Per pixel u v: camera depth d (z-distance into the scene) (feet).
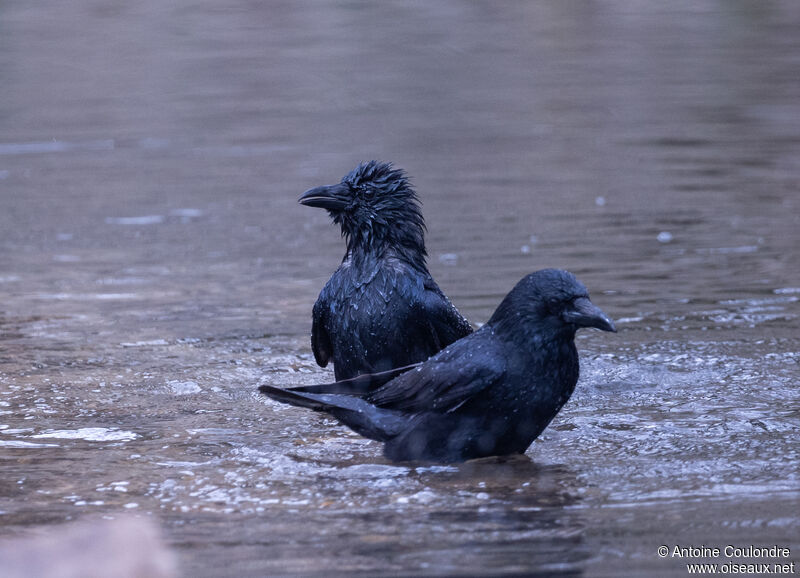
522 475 26.99
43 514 24.38
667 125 97.09
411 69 127.03
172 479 26.99
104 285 51.49
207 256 57.41
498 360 27.30
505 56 133.28
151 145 94.53
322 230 63.52
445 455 28.14
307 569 20.58
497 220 63.77
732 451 28.43
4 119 106.42
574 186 74.18
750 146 87.20
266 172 82.02
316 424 32.19
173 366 38.45
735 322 42.57
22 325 44.45
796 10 152.87
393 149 90.22
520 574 20.21
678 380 35.63
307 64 130.62
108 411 33.37
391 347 33.45
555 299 26.86
